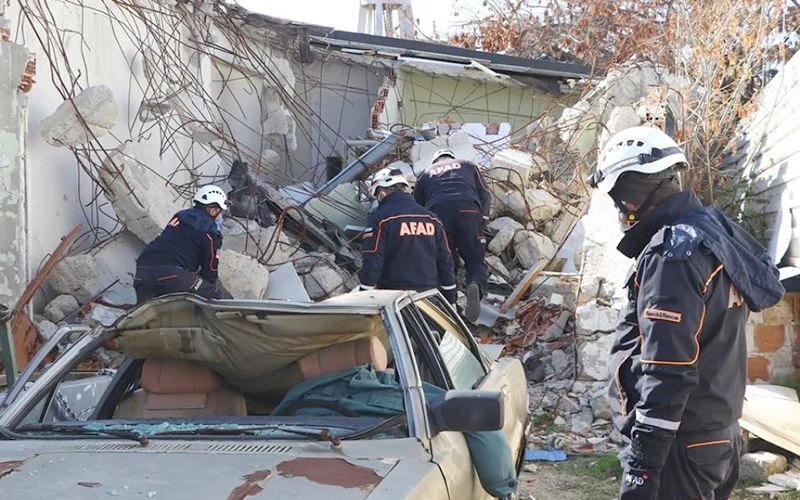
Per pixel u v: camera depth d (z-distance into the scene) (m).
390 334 3.52
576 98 16.12
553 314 9.01
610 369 3.36
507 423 4.31
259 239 9.96
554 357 8.27
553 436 6.77
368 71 16.28
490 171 11.48
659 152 3.22
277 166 13.77
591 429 6.94
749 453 5.91
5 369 5.43
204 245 7.73
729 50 10.91
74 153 8.82
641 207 3.27
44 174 8.84
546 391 7.66
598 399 7.08
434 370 3.84
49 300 8.55
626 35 21.80
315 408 3.67
